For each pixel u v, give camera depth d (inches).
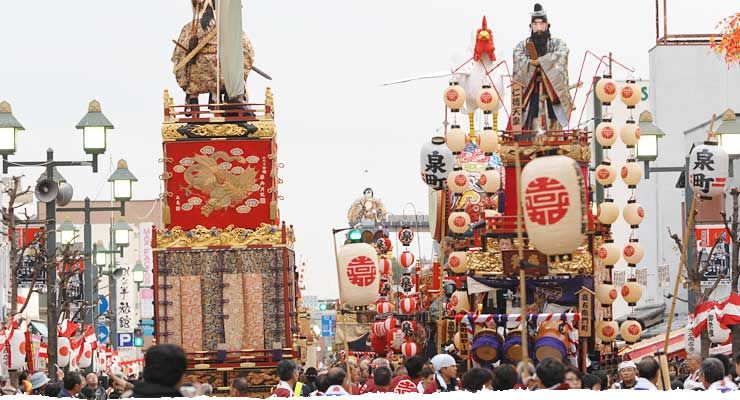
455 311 1879.9
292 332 2218.3
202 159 2196.1
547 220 1017.5
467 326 1697.8
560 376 888.9
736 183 2431.1
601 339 1753.2
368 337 3090.6
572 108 1817.2
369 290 1675.7
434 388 1144.2
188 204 2198.6
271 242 2182.6
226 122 2202.3
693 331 1605.6
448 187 1887.3
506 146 1843.0
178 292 2172.7
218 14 2269.9
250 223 2199.8
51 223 1823.3
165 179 2197.3
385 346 2522.1
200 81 2311.8
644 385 1003.3
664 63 3031.5
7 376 2158.0
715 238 2090.3
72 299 2479.1
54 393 1289.4
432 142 1959.9
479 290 1792.6
